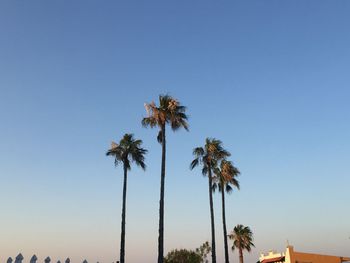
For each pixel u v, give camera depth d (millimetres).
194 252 92688
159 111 40938
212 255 46625
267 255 70000
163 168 39250
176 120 41219
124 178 50969
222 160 54969
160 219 36938
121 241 47344
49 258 40438
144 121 41469
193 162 52281
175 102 41625
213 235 47469
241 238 74500
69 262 45469
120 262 46250
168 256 90188
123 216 48719
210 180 50906
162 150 40094
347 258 66938
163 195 38000
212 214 48688
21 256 35219
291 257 62031
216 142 52688
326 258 65562
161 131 41344
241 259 73625
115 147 51938
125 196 49938
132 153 51656
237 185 54938
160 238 36219
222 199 54156
